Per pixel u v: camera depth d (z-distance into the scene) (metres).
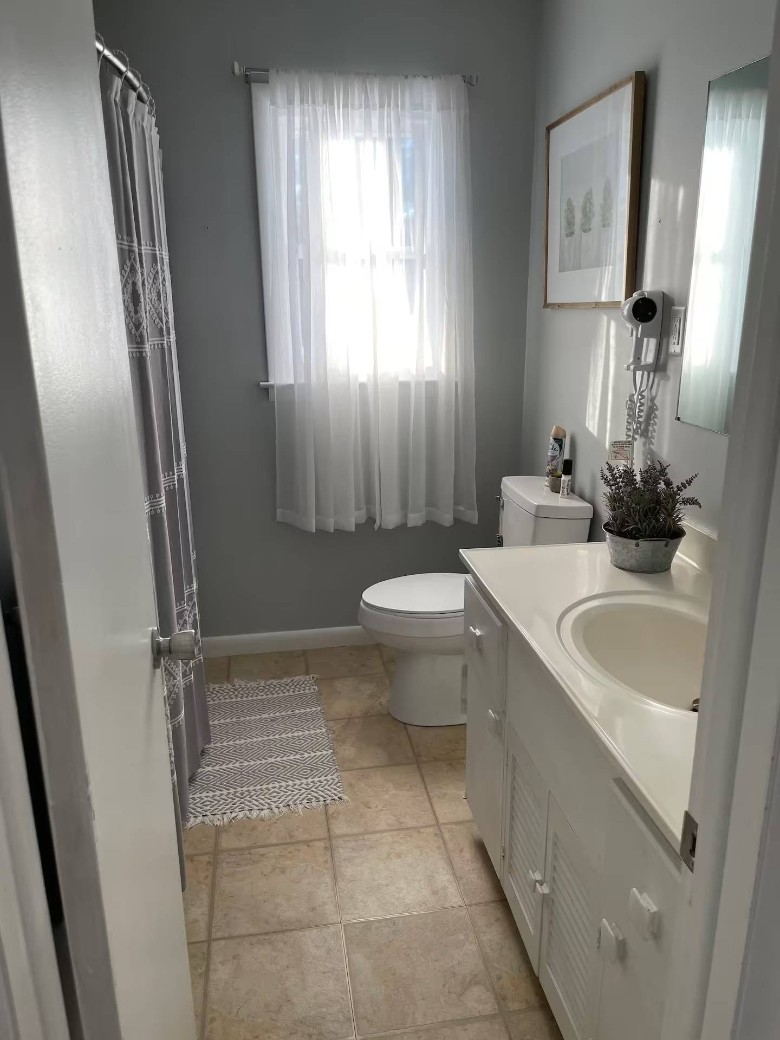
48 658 0.71
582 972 1.34
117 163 1.67
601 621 1.62
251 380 2.92
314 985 1.70
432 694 2.67
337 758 2.52
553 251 2.65
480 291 2.96
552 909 1.49
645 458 2.07
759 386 0.59
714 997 0.71
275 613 3.21
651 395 2.03
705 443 1.79
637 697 1.25
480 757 1.95
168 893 1.22
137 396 1.80
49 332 0.71
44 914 0.72
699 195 1.74
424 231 2.79
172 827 1.30
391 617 2.48
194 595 2.46
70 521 0.75
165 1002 1.14
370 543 3.18
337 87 2.63
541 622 1.54
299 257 2.72
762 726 0.61
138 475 1.16
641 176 2.04
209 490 3.01
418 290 2.83
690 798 0.75
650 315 1.92
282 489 3.00
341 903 1.93
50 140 0.75
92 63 0.96
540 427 2.90
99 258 0.94
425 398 2.96
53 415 0.71
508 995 1.68
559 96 2.58
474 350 2.99
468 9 2.70
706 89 1.71
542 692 1.46
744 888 0.65
